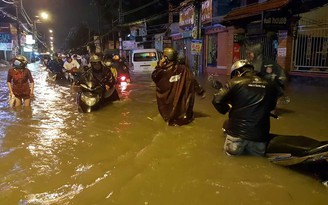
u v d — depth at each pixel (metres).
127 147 4.84
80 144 5.04
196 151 4.50
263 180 3.55
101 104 8.20
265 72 6.52
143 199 3.19
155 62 19.69
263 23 11.47
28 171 3.96
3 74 21.77
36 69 31.06
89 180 3.66
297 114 6.81
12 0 30.31
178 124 6.01
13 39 40.03
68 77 15.86
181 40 25.25
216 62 20.25
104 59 11.04
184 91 6.07
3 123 6.53
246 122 4.13
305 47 12.84
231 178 3.61
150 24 34.12
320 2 13.53
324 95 9.45
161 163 4.07
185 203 3.10
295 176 3.66
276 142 4.15
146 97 9.72
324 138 5.05
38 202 3.18
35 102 9.26
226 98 4.32
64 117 7.07
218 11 20.44
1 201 3.20
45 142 5.18
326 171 3.53
